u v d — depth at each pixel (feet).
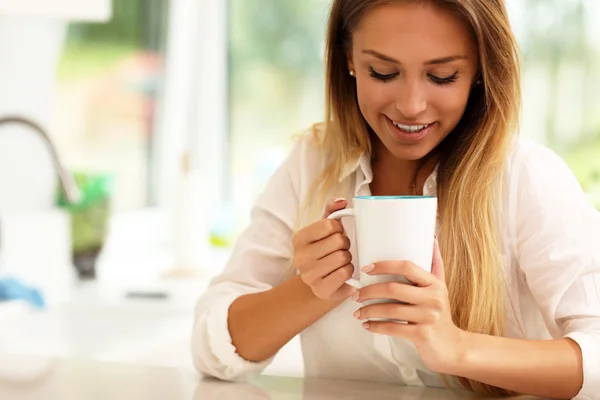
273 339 4.53
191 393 4.23
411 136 4.27
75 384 4.36
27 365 4.80
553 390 4.06
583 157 9.97
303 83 11.48
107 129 10.69
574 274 4.32
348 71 4.83
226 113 11.98
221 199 12.10
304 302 4.43
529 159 4.58
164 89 11.57
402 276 3.51
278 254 5.04
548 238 4.40
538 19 9.97
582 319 4.27
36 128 7.89
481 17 4.11
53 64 9.65
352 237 4.97
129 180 11.19
